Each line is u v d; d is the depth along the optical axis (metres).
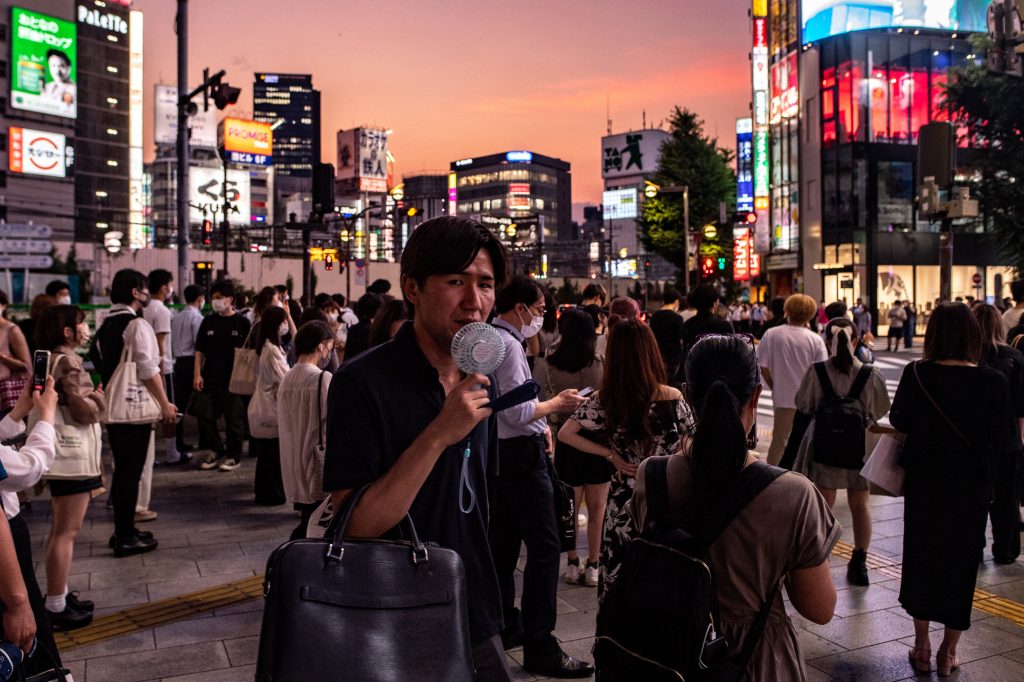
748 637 2.07
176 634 4.44
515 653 4.21
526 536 3.99
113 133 124.81
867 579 5.21
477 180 181.88
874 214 37.62
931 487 3.96
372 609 1.62
